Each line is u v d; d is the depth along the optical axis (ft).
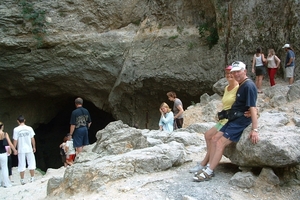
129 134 23.40
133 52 58.85
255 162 15.20
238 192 14.71
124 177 16.84
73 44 60.29
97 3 60.59
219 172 16.72
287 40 45.85
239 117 15.84
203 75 53.57
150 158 17.43
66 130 81.10
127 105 61.52
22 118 28.91
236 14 50.03
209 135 16.84
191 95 56.70
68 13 60.64
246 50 49.14
